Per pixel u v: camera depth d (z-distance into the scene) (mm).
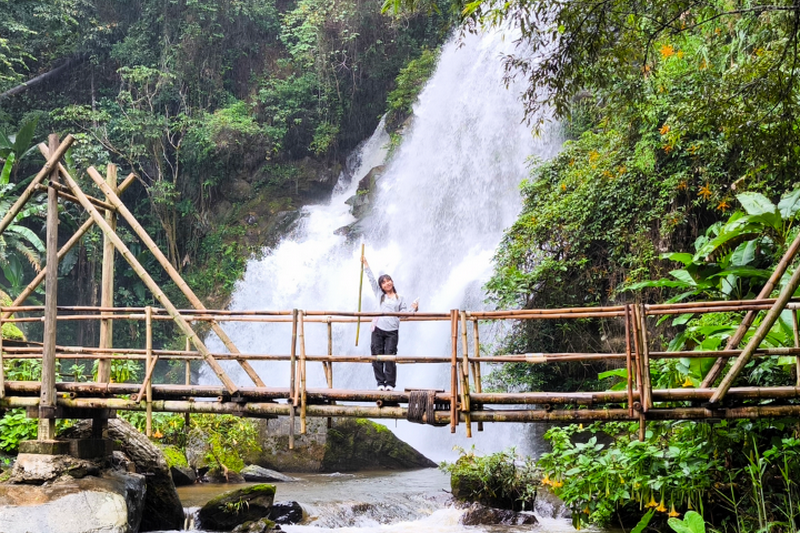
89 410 7758
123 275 28625
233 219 29266
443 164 24500
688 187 13156
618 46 8039
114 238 7562
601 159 14664
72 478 7223
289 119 30625
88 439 7656
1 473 8539
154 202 28562
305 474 13211
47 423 7441
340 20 29547
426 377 18688
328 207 29438
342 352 22750
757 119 8445
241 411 7051
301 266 26203
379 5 29266
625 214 14062
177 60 28938
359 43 29969
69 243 8086
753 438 6664
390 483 12156
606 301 14844
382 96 30859
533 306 15234
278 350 24688
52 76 29734
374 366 7902
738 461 7195
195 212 29359
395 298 7965
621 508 8289
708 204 13008
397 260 24000
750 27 9547
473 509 9289
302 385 6809
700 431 7168
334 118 30531
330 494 10812
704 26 10820
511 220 21219
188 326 7242
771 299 5934
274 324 25188
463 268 21156
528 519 9133
